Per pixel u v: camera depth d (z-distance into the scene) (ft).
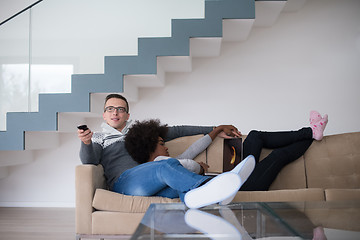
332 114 11.44
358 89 11.41
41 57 9.44
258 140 8.05
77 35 9.46
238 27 9.84
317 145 8.14
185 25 9.02
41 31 9.49
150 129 7.23
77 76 9.09
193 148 7.74
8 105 9.38
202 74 11.64
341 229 3.46
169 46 8.99
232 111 11.60
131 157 7.23
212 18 9.00
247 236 3.24
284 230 3.43
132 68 9.00
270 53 11.60
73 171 11.73
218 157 7.92
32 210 11.14
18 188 11.82
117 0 9.52
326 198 6.23
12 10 11.16
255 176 7.35
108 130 7.67
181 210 4.40
